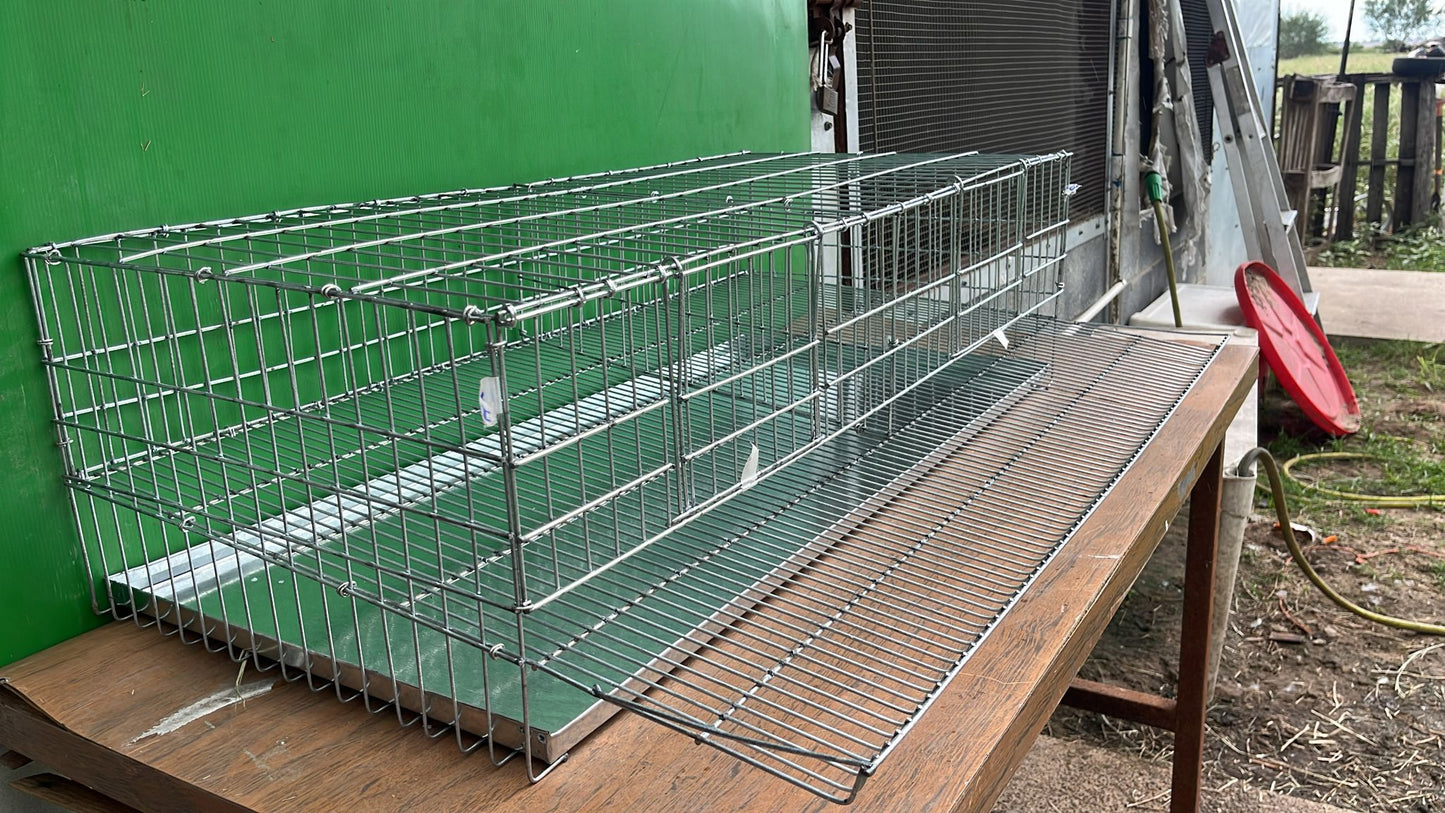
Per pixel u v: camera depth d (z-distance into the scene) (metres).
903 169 1.97
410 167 1.69
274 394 1.49
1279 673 2.91
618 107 2.08
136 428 1.35
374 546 1.07
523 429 1.57
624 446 1.57
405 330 1.65
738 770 1.01
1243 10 5.99
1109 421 1.79
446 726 1.09
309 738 1.09
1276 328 4.25
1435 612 3.14
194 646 1.27
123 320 1.32
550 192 1.86
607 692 0.99
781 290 2.13
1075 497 1.49
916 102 3.45
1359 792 2.45
